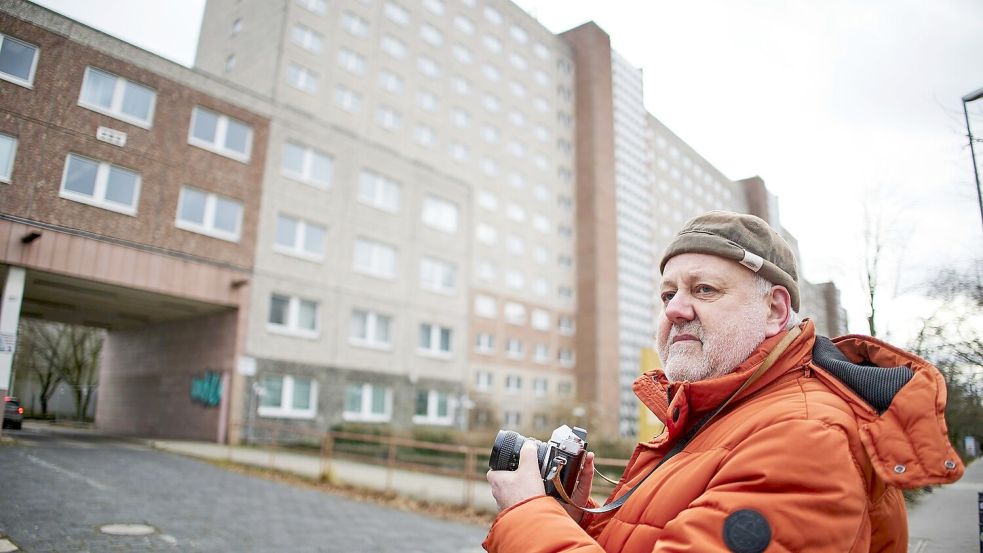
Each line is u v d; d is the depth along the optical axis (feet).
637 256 152.35
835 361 4.06
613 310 146.82
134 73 56.65
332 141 76.02
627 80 174.81
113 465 35.68
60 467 32.19
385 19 114.52
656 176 138.82
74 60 51.93
